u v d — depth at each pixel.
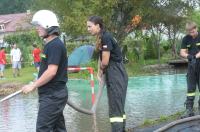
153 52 37.59
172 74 25.09
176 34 38.72
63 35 28.59
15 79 22.06
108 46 6.28
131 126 8.99
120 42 30.17
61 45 5.15
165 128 6.93
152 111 11.16
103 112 11.45
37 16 5.18
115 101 6.39
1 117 11.48
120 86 6.38
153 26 33.28
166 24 34.38
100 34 6.34
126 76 6.48
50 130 5.22
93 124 9.77
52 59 5.07
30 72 27.20
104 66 6.37
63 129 5.50
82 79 22.27
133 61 30.16
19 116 11.56
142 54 32.41
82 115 11.04
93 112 6.60
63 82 5.25
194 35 8.92
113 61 6.40
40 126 5.19
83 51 7.36
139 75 25.08
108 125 9.58
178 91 15.84
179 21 33.59
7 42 49.81
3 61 23.95
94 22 6.30
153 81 20.83
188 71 9.05
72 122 10.13
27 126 10.08
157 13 30.70
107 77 6.42
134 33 32.00
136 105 12.46
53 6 30.23
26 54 32.47
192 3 33.00
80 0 28.44
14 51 24.62
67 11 29.42
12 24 77.00
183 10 32.78
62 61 5.21
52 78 5.15
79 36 28.92
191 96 9.08
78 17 28.02
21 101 14.70
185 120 7.39
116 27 29.83
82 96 15.63
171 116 8.65
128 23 30.17
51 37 5.18
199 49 8.92
